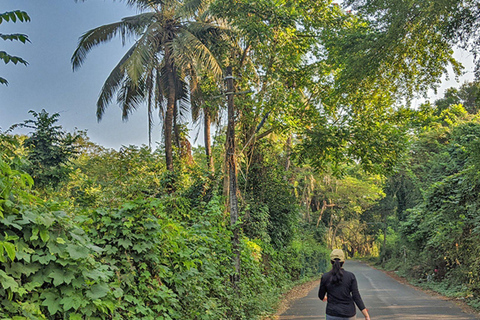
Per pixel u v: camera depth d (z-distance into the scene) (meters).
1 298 3.66
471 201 18.39
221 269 10.96
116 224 5.97
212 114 19.56
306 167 36.50
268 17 16.36
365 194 45.41
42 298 4.20
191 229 9.28
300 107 18.47
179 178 16.83
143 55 16.03
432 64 13.47
